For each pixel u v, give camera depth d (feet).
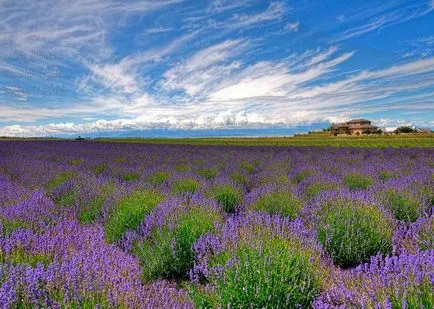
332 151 86.69
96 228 17.25
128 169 42.11
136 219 18.35
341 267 15.62
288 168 45.80
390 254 15.80
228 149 93.66
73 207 22.72
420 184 27.14
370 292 9.83
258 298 10.23
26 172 36.94
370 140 173.78
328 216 17.51
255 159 59.26
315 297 10.80
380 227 16.37
